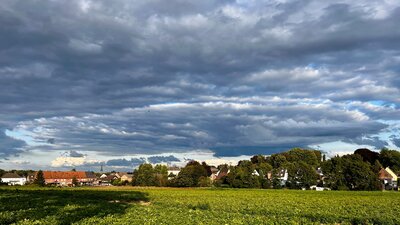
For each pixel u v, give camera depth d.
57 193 69.44
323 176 120.50
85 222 27.09
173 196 67.00
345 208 45.72
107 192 76.25
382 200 60.56
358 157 108.25
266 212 41.28
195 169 125.88
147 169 133.25
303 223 32.28
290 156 150.50
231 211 42.12
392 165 142.00
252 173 115.44
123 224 26.64
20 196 55.28
